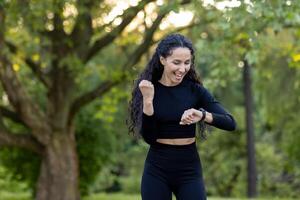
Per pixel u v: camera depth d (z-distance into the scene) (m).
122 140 15.01
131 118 3.88
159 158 3.76
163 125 3.73
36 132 11.10
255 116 23.80
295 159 19.92
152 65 3.77
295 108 16.62
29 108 10.95
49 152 11.20
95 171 13.57
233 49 10.36
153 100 3.75
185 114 3.51
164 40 3.67
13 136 11.08
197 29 10.79
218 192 22.52
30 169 13.16
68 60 10.42
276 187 20.92
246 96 18.30
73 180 11.35
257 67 15.05
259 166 21.33
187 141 3.76
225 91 25.05
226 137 21.62
